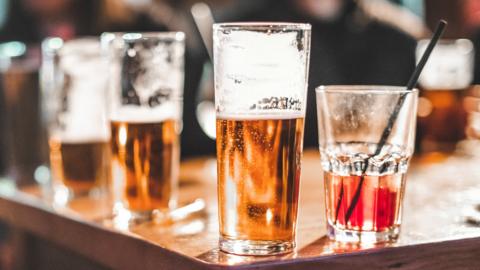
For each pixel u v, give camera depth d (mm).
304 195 1178
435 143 1515
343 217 931
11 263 1325
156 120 1058
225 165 890
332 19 2654
